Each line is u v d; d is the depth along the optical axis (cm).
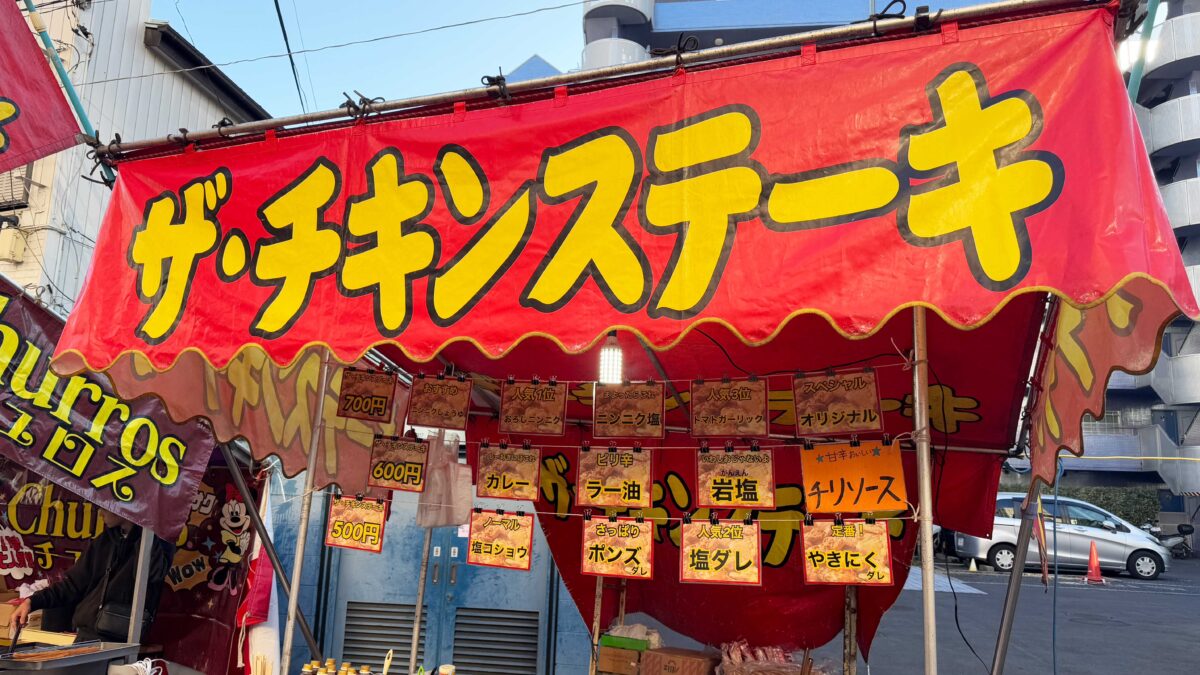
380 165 327
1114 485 2316
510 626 623
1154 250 219
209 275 340
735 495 357
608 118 300
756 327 257
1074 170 235
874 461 332
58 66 599
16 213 863
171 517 421
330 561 646
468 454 520
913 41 271
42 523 532
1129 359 255
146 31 1000
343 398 450
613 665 456
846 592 455
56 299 845
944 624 1006
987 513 435
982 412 415
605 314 277
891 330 373
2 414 387
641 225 284
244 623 520
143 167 369
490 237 302
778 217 268
